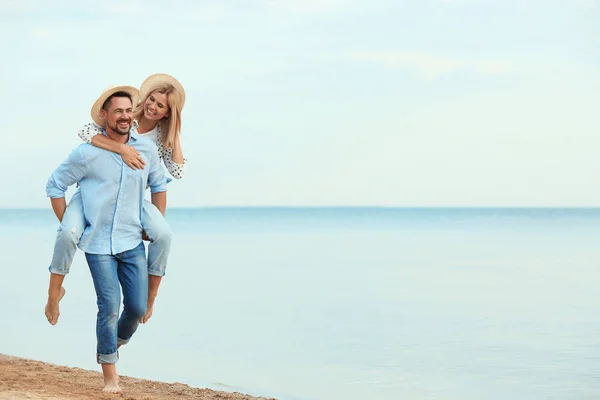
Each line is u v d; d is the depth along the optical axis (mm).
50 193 6430
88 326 14516
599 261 34781
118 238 6465
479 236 68125
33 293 20219
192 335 14312
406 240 58469
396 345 13570
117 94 6359
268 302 19547
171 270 29266
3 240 53000
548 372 11406
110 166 6371
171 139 6801
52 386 6883
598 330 15320
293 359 12133
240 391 9844
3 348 12086
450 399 9742
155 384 8297
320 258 36562
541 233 76625
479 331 15188
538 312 18062
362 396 9836
